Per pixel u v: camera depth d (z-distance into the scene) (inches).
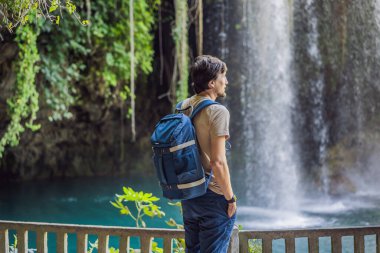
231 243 122.9
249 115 546.3
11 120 369.4
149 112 538.0
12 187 478.9
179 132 109.0
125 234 129.6
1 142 362.3
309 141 539.8
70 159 526.0
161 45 477.4
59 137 501.7
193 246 119.4
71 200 423.8
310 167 537.0
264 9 516.1
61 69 397.7
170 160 109.3
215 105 111.3
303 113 538.3
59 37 385.7
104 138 526.9
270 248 125.5
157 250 145.9
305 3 510.9
